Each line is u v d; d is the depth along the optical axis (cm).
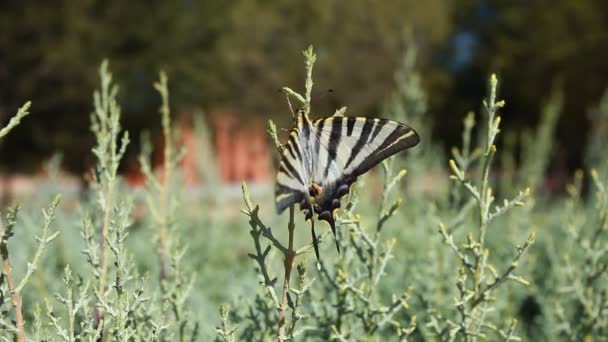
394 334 421
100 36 1956
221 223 792
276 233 683
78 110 1994
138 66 2006
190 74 2114
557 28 3638
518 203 274
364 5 3834
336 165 237
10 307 249
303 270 241
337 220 244
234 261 720
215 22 2292
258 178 3023
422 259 495
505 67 3816
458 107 4244
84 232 282
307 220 221
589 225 548
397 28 3900
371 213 585
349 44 3803
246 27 3384
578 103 3353
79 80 1942
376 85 3806
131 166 1783
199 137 888
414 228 618
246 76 3269
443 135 3788
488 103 274
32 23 1911
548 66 3569
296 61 3603
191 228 778
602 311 371
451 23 4616
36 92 1961
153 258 563
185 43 2148
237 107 3183
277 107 3350
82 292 252
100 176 300
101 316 287
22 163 2186
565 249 513
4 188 2006
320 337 348
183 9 2227
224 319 254
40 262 454
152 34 2041
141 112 2050
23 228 530
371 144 241
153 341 267
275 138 238
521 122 3819
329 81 3728
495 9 4384
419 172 611
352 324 342
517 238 490
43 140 1989
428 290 432
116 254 254
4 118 2011
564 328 398
